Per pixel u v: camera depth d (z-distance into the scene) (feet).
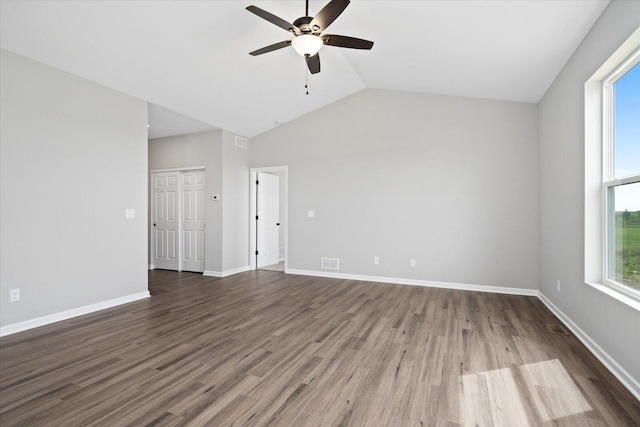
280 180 24.25
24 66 10.21
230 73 13.38
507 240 15.12
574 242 9.95
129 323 10.87
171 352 8.63
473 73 12.84
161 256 20.90
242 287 16.06
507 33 9.51
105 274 12.59
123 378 7.27
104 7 8.85
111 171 12.82
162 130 18.95
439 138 16.28
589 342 8.75
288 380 7.20
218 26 10.37
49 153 10.85
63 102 11.25
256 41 11.39
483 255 15.49
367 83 16.80
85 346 9.00
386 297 14.23
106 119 12.64
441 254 16.22
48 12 8.71
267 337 9.66
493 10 8.55
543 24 8.76
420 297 14.24
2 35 9.27
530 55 10.52
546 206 13.11
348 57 13.62
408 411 6.10
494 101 15.31
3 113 9.73
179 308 12.59
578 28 8.65
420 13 9.39
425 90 16.10
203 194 19.51
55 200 11.03
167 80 12.97
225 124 18.10
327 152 18.66
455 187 15.98
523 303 13.33
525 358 8.27
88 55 10.71
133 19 9.48
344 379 7.24
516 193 14.98
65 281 11.30
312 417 5.92
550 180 12.50
